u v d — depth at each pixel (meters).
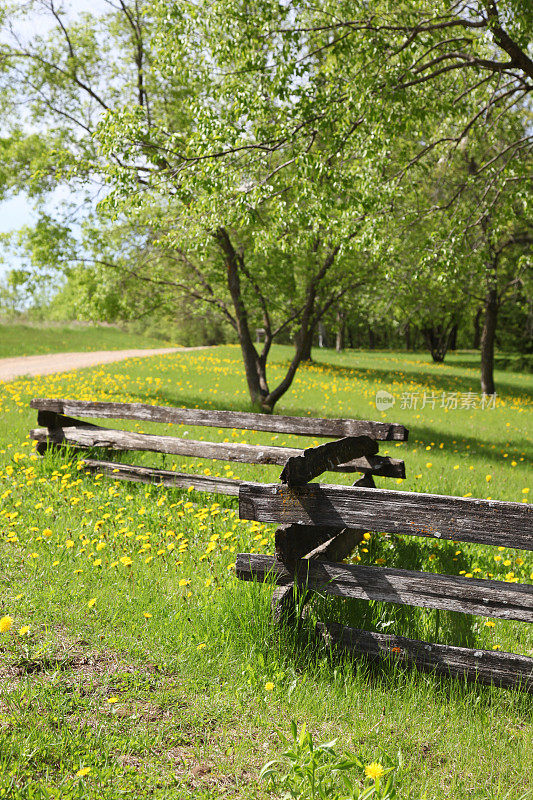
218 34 9.59
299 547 3.40
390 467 5.27
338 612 3.54
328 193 9.24
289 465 3.24
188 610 3.58
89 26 16.31
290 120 9.10
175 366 27.48
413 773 2.37
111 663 3.07
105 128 10.10
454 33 9.85
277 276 15.58
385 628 3.46
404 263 12.29
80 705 2.69
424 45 9.37
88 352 37.88
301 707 2.78
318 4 9.84
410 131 10.80
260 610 3.38
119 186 10.11
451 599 2.92
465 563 4.77
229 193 9.61
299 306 16.66
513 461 10.04
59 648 3.17
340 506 3.14
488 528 2.82
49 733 2.44
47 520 5.12
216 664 3.11
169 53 10.28
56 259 17.03
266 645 3.22
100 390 17.84
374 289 16.00
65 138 16.98
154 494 6.12
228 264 15.98
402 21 9.08
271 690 2.88
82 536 4.69
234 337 71.94
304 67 9.05
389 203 10.31
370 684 2.99
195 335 72.56
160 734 2.50
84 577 4.03
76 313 18.62
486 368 26.08
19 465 7.00
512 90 9.33
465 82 10.31
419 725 2.67
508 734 2.62
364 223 10.01
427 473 8.54
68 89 16.58
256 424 5.82
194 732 2.58
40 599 3.65
